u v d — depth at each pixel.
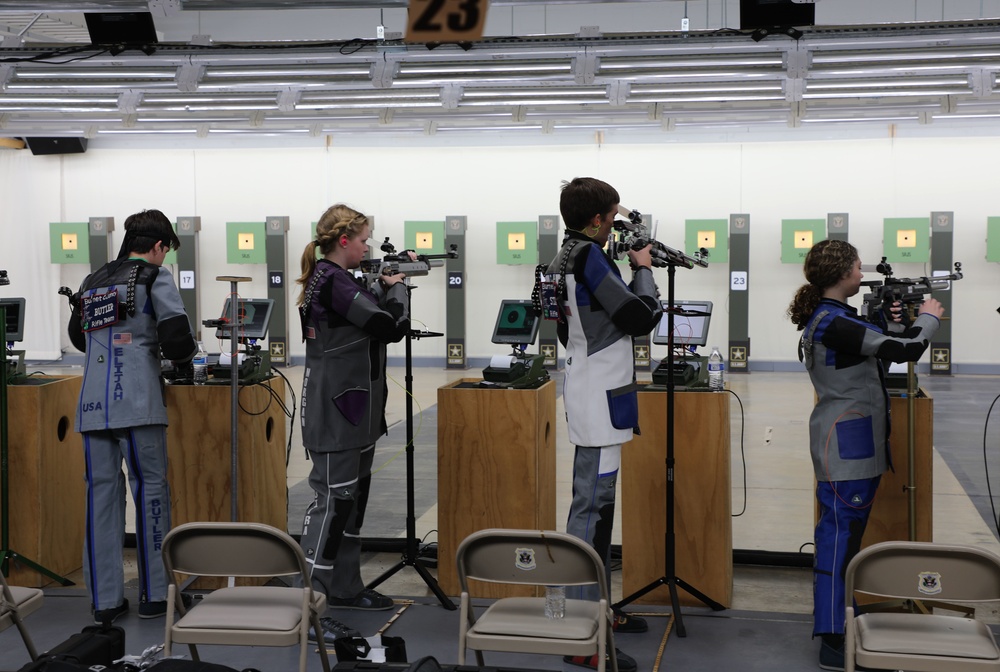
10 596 2.65
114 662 2.55
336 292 3.27
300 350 11.66
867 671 2.99
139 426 3.46
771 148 10.89
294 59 4.83
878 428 3.14
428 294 11.51
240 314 4.04
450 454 3.75
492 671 2.29
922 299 3.27
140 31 4.50
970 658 2.22
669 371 3.40
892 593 2.27
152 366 3.52
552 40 4.72
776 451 6.78
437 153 11.40
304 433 3.38
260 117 6.89
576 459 3.21
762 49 4.49
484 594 3.78
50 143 11.35
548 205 11.31
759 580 3.98
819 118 6.77
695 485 3.62
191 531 2.47
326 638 3.25
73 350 11.75
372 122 6.77
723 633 3.37
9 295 11.70
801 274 10.95
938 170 10.59
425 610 3.64
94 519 3.51
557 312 3.18
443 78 4.79
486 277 11.48
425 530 4.83
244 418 3.86
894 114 6.74
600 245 3.22
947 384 9.94
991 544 4.48
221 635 2.45
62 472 4.05
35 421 3.90
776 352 11.08
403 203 11.48
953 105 6.12
